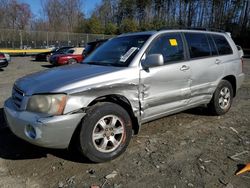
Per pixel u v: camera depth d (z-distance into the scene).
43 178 3.34
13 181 3.28
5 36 33.44
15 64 20.64
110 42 4.95
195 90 4.86
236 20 50.19
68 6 61.69
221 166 3.56
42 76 3.90
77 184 3.19
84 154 3.54
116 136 3.82
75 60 18.47
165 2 63.66
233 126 5.09
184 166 3.57
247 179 3.24
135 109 3.98
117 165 3.62
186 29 4.96
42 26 61.19
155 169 3.50
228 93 5.70
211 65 5.13
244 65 17.38
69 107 3.35
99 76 3.66
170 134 4.69
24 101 3.49
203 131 4.83
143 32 4.68
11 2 58.09
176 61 4.54
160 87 4.25
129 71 3.90
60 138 3.34
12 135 4.66
